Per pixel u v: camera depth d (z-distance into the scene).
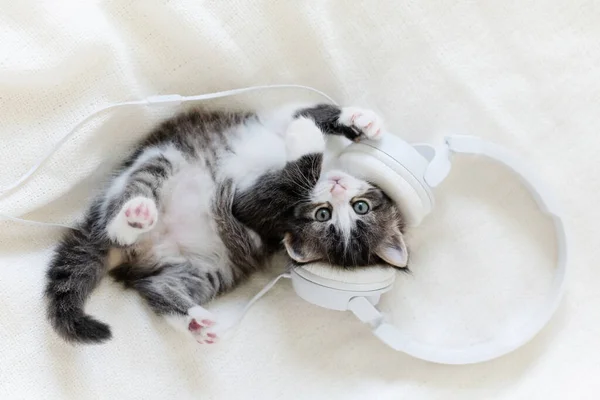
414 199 1.33
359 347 1.51
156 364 1.35
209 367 1.40
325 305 1.38
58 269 1.28
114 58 1.34
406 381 1.49
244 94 1.47
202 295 1.45
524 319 1.53
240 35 1.40
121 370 1.32
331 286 1.34
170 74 1.40
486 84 1.52
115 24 1.34
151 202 1.25
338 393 1.47
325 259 1.36
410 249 1.54
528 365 1.51
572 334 1.54
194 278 1.44
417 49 1.50
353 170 1.35
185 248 1.45
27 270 1.32
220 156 1.47
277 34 1.43
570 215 1.55
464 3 1.47
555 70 1.51
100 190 1.39
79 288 1.27
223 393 1.39
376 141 1.33
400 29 1.48
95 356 1.31
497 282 1.55
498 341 1.49
